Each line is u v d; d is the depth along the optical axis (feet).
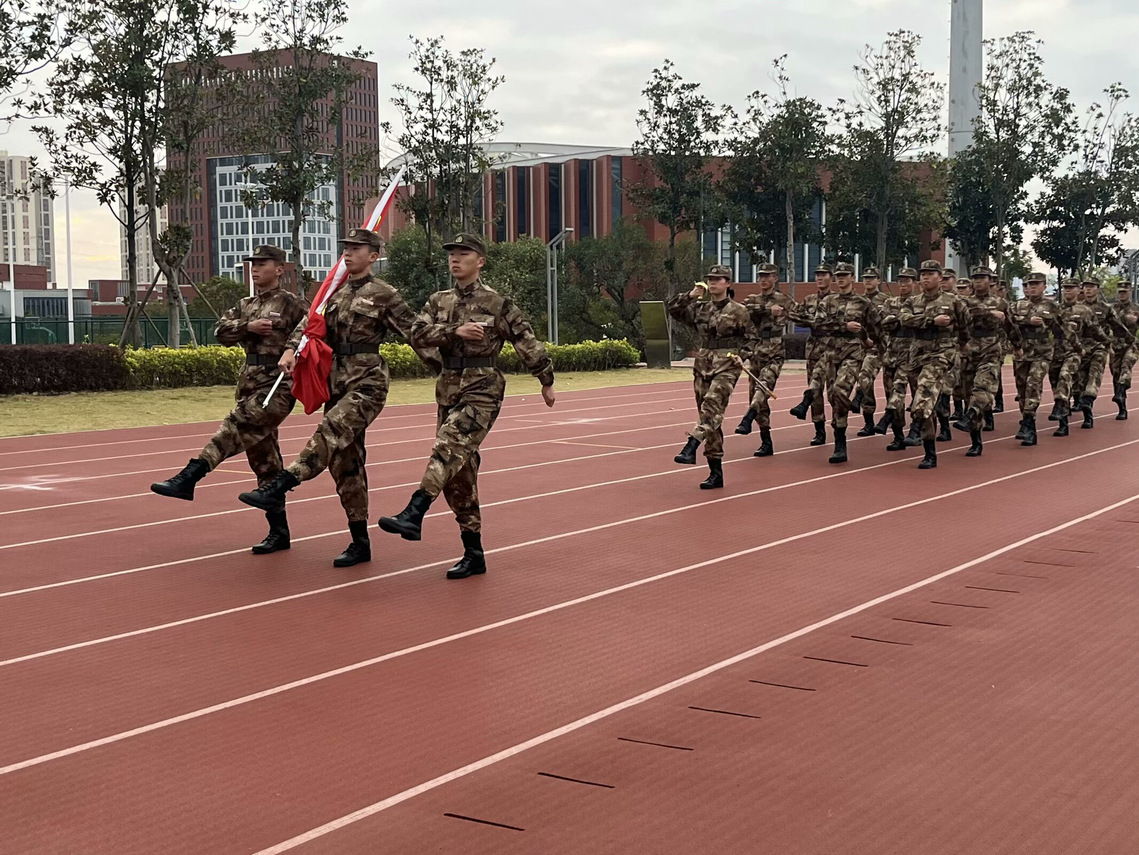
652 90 146.20
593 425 58.49
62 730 15.44
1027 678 17.51
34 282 324.60
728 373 36.45
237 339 26.53
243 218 384.47
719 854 11.80
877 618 21.03
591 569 25.22
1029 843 12.01
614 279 162.40
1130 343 60.44
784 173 144.25
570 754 14.53
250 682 17.44
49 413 63.57
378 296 25.03
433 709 16.21
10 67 80.12
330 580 24.21
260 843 12.09
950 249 155.22
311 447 24.63
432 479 23.22
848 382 42.80
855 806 12.94
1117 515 31.58
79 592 23.15
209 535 29.30
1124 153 143.64
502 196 226.17
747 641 19.58
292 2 98.12
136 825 12.53
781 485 37.52
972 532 29.30
